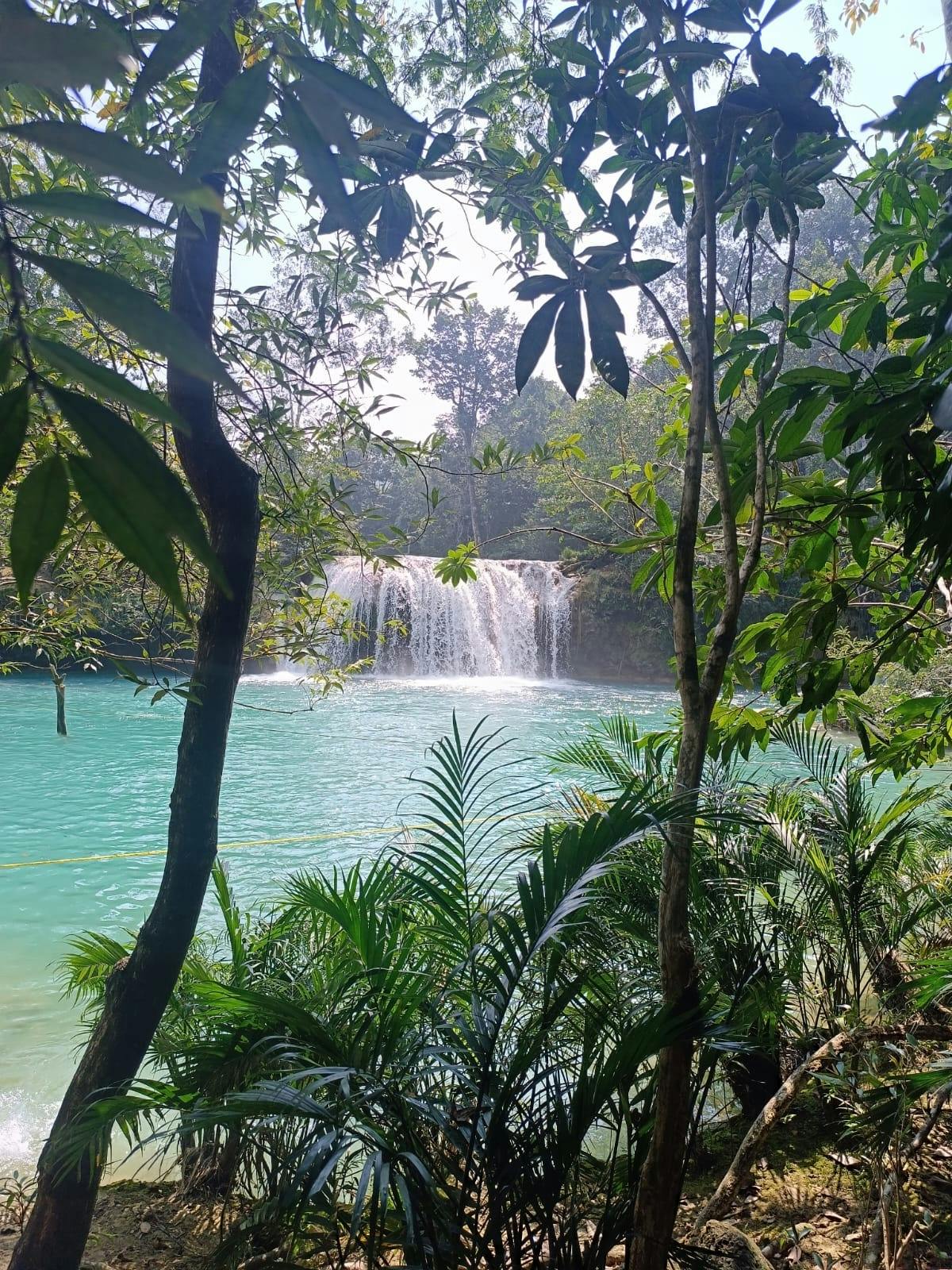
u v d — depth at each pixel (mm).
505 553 35312
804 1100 4098
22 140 449
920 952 4477
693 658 1872
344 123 621
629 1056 1893
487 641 26453
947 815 5113
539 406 37219
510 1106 2057
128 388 480
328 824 9867
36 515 459
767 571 3469
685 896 1895
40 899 7516
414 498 33750
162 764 12633
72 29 396
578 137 1797
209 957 4406
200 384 2418
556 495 22297
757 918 4016
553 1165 2006
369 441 3719
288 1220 2008
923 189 2258
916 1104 3654
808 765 4668
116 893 7703
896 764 4086
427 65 2465
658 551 3205
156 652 3500
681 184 1929
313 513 3490
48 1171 2469
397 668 24938
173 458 3162
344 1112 1926
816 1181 3512
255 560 2664
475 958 2332
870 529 2953
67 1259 2545
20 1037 5156
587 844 2127
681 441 3469
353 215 675
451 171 1670
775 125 1781
